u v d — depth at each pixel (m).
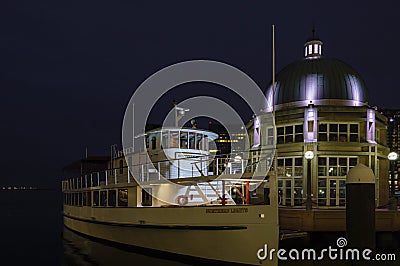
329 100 35.56
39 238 36.88
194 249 19.80
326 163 32.34
